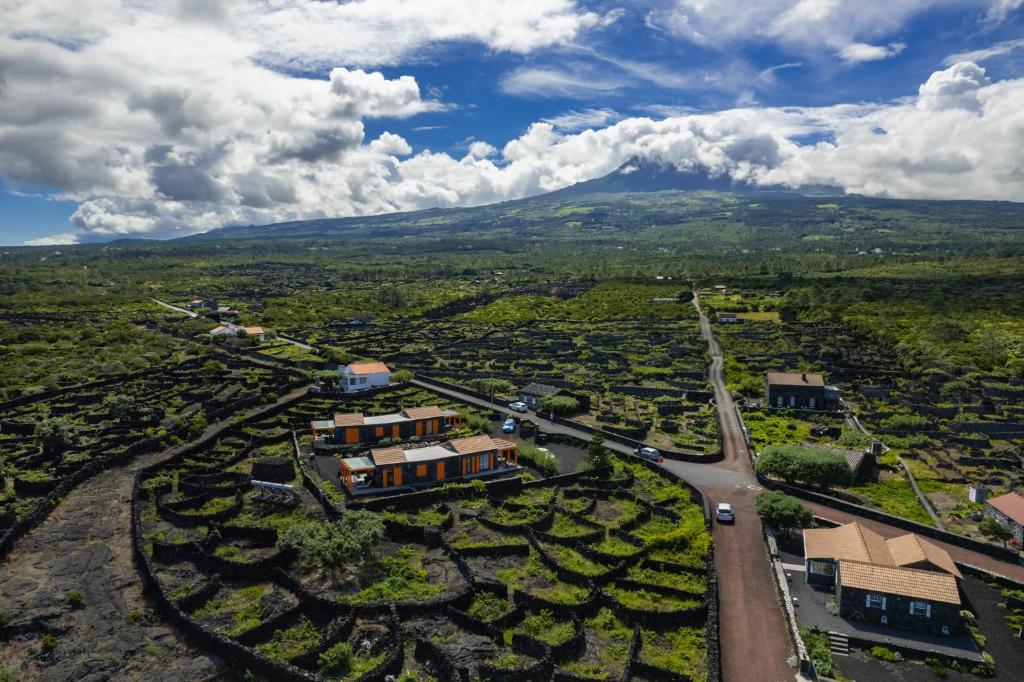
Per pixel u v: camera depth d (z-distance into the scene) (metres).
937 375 182.50
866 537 82.88
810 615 74.12
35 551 85.00
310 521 94.88
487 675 63.19
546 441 137.50
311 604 72.94
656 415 155.62
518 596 75.69
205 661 64.94
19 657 65.12
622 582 79.94
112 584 77.69
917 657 67.31
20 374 183.12
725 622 73.25
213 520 93.31
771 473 112.19
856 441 129.62
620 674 64.44
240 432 136.25
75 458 116.19
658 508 101.31
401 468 109.69
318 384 176.25
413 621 71.50
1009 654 67.69
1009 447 130.75
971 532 94.50
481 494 106.81
